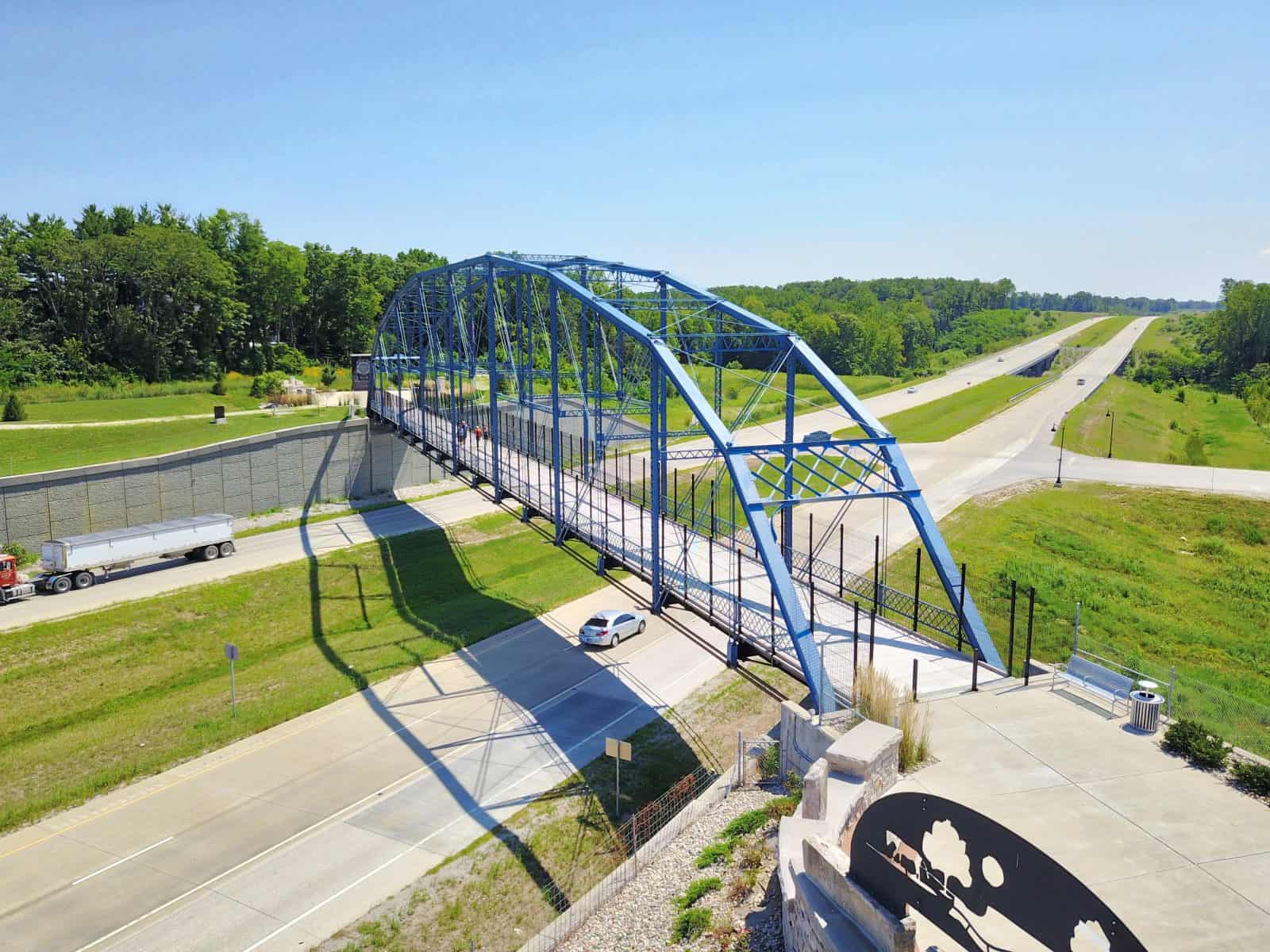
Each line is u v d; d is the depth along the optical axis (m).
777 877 16.62
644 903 17.20
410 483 65.25
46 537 44.41
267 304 104.81
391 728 29.02
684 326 47.50
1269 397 109.12
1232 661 33.62
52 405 69.75
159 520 49.69
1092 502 55.38
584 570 48.12
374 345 65.00
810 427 82.88
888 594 32.44
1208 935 12.21
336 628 39.25
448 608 41.78
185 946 18.52
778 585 22.06
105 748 27.36
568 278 33.09
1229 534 50.72
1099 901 8.93
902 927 10.77
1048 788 16.59
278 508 56.72
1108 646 30.48
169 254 89.31
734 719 29.81
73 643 34.78
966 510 52.03
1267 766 16.66
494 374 38.59
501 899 20.30
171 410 72.19
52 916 19.53
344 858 21.70
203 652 35.84
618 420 39.09
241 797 24.69
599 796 24.72
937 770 17.50
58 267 84.88
